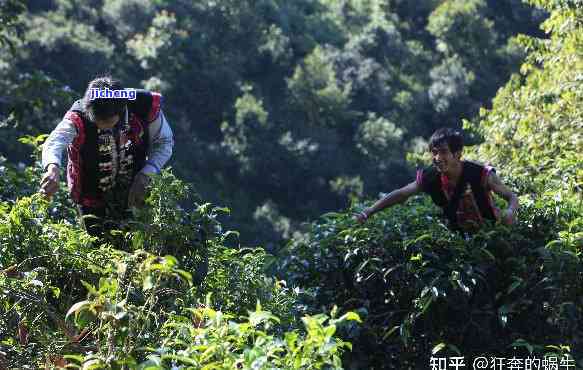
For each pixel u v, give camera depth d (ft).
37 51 248.32
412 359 18.83
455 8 303.07
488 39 301.84
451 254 18.69
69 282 14.78
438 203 19.48
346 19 351.87
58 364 12.48
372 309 19.07
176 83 281.33
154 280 12.33
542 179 23.75
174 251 15.67
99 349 11.27
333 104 289.53
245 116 272.10
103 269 13.61
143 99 16.92
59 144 15.90
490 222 19.03
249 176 264.11
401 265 18.38
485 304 18.57
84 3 300.81
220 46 305.94
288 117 288.71
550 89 41.50
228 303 15.88
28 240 14.48
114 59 277.85
